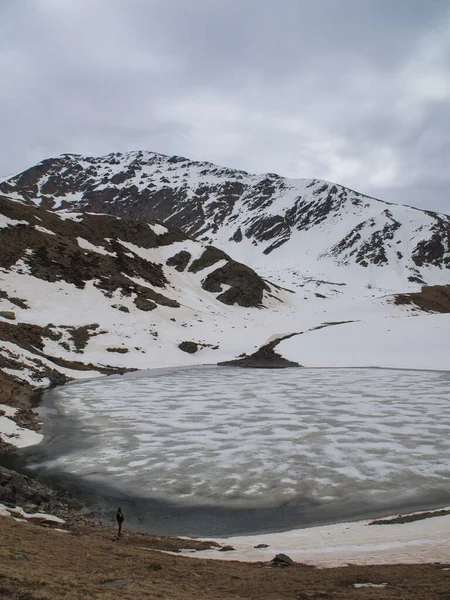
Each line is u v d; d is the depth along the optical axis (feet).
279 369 226.99
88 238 375.04
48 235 341.41
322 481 83.56
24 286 278.87
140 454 99.35
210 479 85.40
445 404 140.87
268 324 325.42
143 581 39.93
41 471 90.07
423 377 192.75
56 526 62.69
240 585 41.39
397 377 194.18
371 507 72.95
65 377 191.31
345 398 152.76
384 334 266.36
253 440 108.17
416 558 49.52
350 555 52.47
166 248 418.72
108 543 55.57
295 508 73.51
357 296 535.60
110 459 96.53
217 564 49.19
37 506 71.82
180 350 257.55
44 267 305.53
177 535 65.46
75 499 77.61
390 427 116.88
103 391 167.73
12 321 231.09
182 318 305.94
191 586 40.11
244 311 365.61
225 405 144.87
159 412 135.95
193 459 95.86
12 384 150.82
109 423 124.16
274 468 90.17
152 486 82.74
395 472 86.99
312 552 54.75
